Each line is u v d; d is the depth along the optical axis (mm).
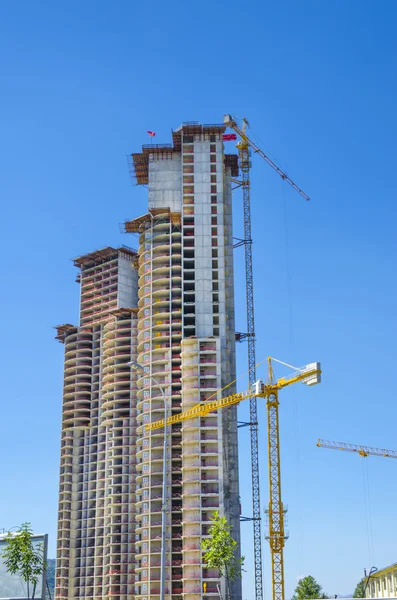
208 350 197625
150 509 190875
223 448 191125
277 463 171000
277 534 167250
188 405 193875
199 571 177875
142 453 199125
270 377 176875
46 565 106562
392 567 191500
